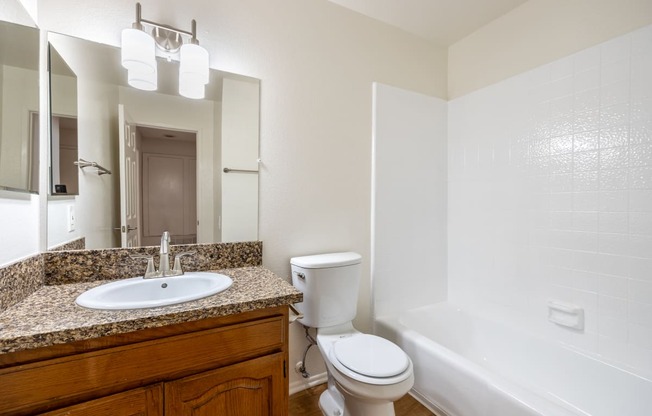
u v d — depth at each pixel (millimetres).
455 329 2049
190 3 1386
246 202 1554
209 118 1463
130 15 1281
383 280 1978
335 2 1778
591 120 1468
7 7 911
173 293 1214
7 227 897
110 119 1269
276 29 1608
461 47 2174
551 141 1629
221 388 957
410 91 2084
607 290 1412
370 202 1952
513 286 1815
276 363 1056
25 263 979
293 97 1667
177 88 1387
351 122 1865
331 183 1803
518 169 1790
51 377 746
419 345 1591
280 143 1636
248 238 1559
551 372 1547
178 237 1408
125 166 1305
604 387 1352
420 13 1886
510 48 1850
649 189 1286
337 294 1571
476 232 2051
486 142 1985
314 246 1751
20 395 718
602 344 1423
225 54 1478
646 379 1235
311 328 1683
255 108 1562
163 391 869
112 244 1278
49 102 1146
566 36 1575
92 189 1241
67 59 1182
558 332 1588
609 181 1404
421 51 2146
